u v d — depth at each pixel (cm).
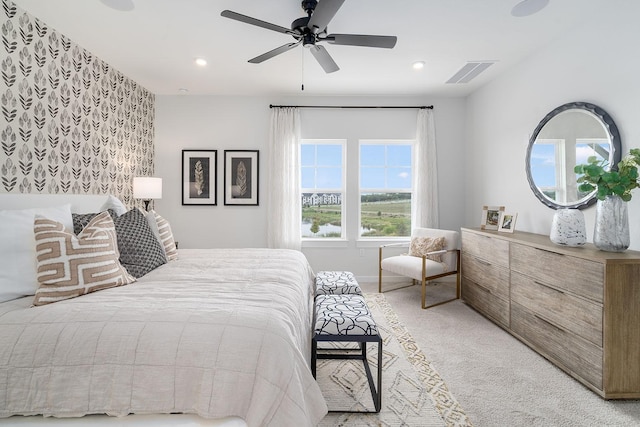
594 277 176
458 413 162
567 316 197
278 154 403
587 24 230
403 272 342
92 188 296
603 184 188
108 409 106
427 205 406
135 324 115
